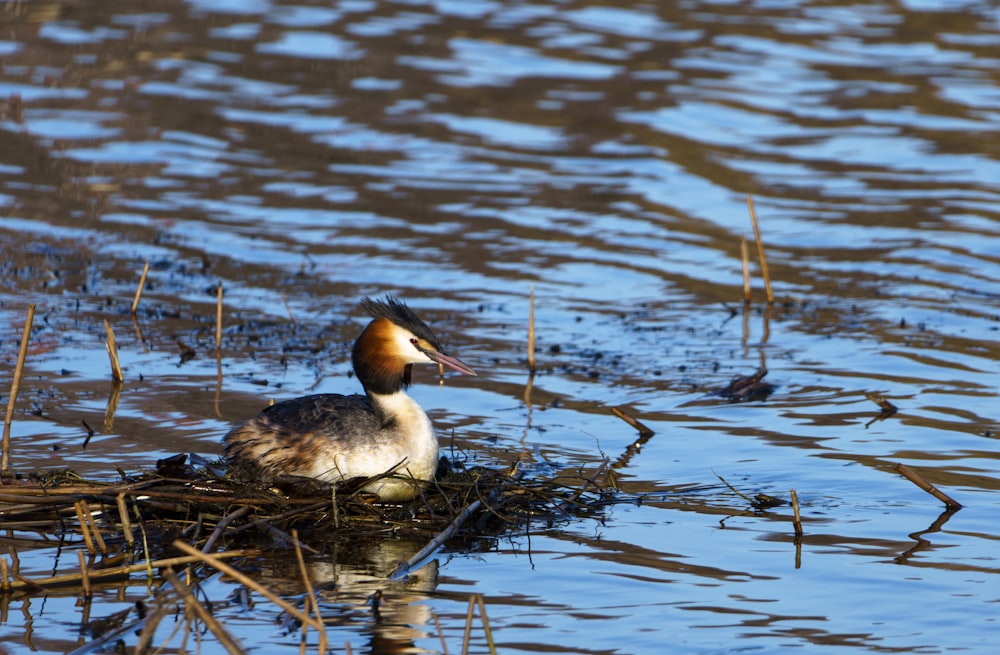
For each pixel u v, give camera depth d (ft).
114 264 55.57
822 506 35.73
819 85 79.05
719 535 34.01
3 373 44.50
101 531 33.81
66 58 81.92
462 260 56.90
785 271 56.65
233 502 34.22
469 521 35.09
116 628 28.76
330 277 54.90
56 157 67.26
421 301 52.60
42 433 39.68
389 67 80.64
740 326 51.01
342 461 35.53
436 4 93.91
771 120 73.97
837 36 87.97
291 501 34.53
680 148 70.13
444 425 41.70
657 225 61.31
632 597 30.42
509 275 55.52
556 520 35.14
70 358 46.09
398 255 57.31
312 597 27.04
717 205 63.72
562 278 55.36
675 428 41.52
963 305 52.70
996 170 67.82
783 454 39.32
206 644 28.04
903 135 72.02
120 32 87.35
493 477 36.45
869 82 79.51
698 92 77.61
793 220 61.93
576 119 73.56
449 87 77.77
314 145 69.72
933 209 62.95
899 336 49.55
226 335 48.98
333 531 34.22
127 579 31.32
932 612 29.58
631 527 34.63
